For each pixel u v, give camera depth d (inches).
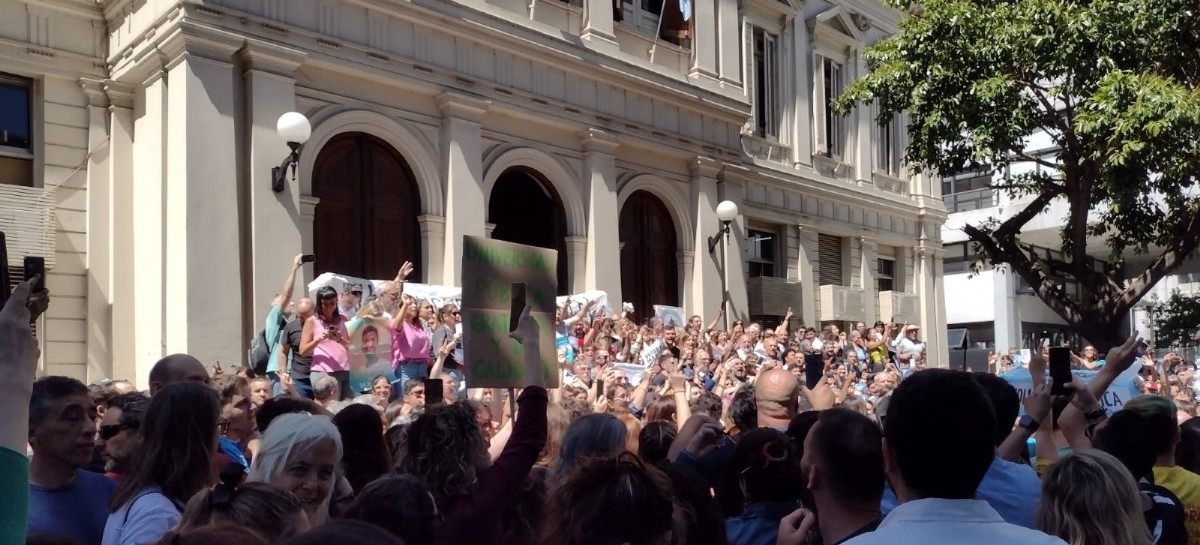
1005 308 1418.6
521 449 151.0
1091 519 140.6
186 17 466.0
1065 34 508.1
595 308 601.9
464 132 580.4
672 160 742.5
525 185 699.4
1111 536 139.7
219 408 162.4
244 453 218.7
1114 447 178.1
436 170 575.8
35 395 161.9
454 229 571.8
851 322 935.0
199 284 469.4
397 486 135.9
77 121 513.0
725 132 782.5
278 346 401.7
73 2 512.7
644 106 705.6
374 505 133.6
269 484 131.3
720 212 737.0
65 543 110.3
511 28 604.7
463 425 157.9
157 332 487.5
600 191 663.1
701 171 753.0
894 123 1046.4
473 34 583.5
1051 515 144.9
